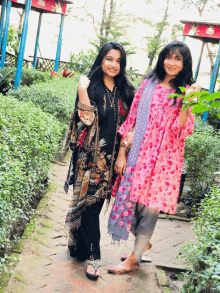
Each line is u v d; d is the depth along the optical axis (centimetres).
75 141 287
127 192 275
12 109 379
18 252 285
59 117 573
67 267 282
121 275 286
